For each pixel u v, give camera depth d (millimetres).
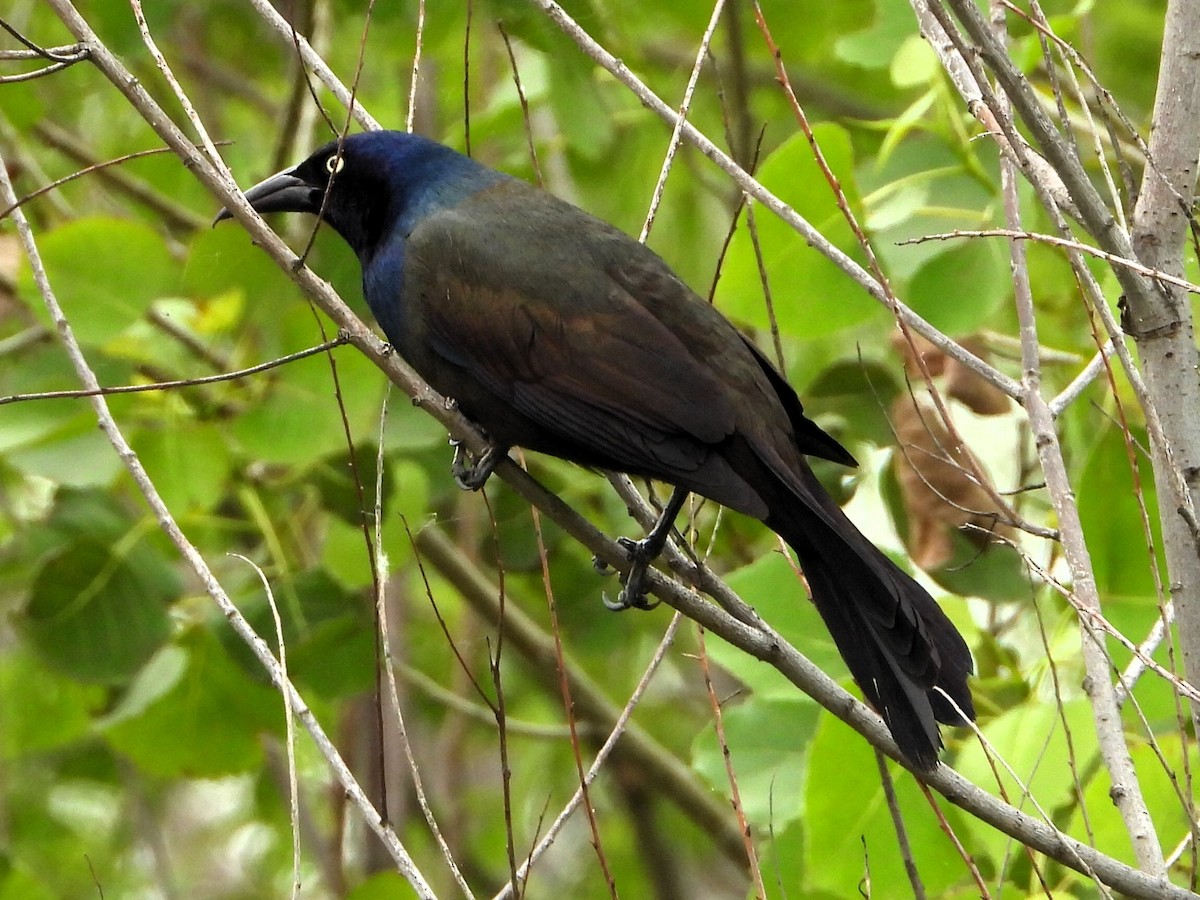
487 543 14375
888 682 7816
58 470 11836
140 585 12500
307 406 11789
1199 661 7785
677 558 8617
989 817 7492
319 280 8195
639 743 14984
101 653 12438
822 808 10031
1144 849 7578
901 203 11797
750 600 10961
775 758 11172
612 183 15617
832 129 11195
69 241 11609
